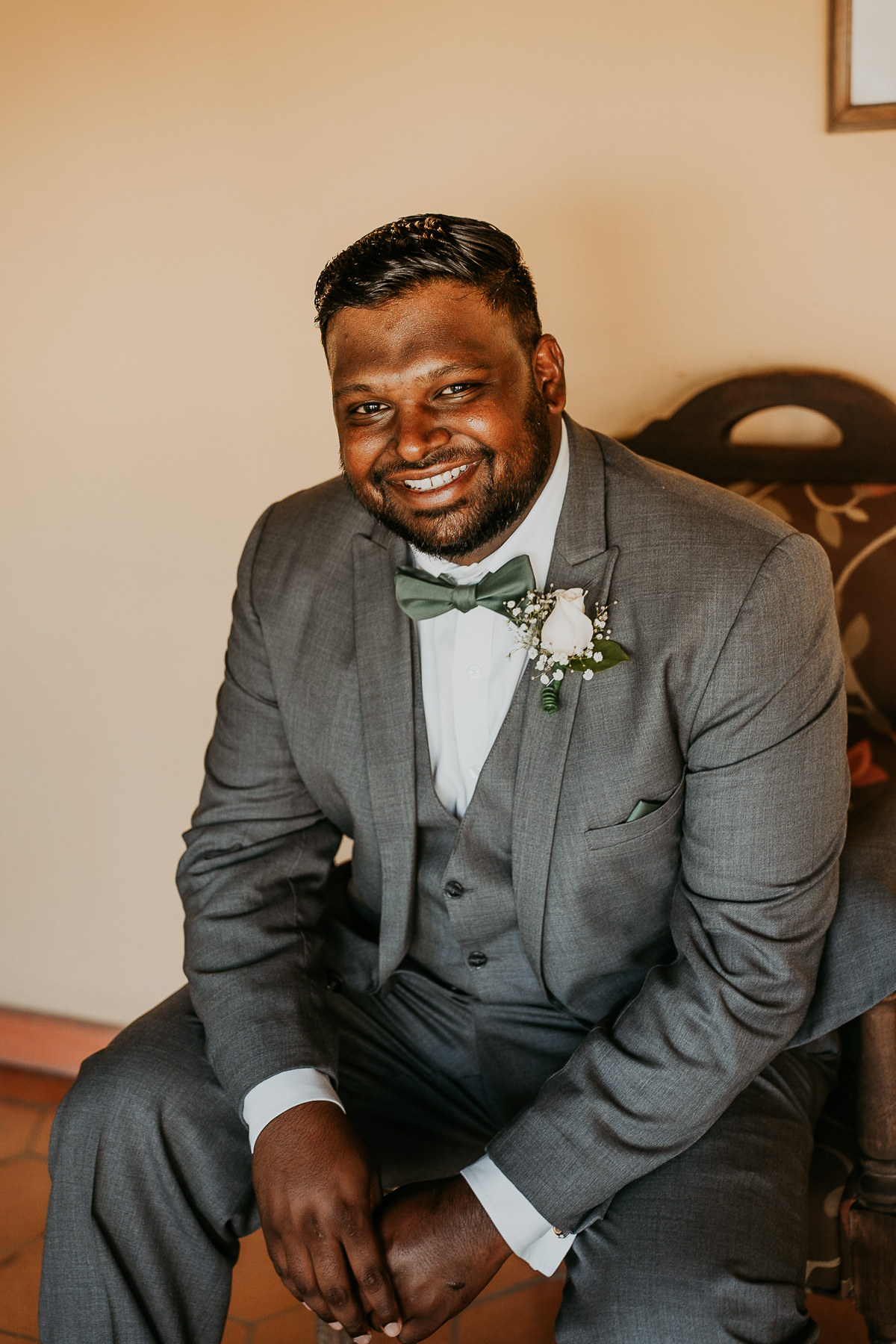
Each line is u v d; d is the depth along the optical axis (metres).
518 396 1.32
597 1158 1.26
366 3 1.90
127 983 2.58
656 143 1.84
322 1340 1.61
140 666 2.35
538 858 1.38
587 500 1.41
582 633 1.31
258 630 1.58
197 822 1.61
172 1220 1.40
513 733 1.40
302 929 1.55
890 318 1.82
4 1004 2.63
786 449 1.84
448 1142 1.57
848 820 1.50
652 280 1.90
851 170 1.77
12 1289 1.96
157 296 2.12
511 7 1.84
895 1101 1.33
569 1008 1.49
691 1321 1.19
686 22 1.77
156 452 2.21
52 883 2.55
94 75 2.04
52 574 2.34
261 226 2.04
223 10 1.96
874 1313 1.38
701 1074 1.27
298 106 1.97
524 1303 1.91
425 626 1.48
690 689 1.32
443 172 1.94
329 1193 1.28
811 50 1.74
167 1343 1.39
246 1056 1.39
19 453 2.28
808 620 1.30
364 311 1.27
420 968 1.61
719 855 1.32
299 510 1.62
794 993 1.29
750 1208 1.26
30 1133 2.38
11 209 2.14
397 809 1.47
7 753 2.48
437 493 1.33
